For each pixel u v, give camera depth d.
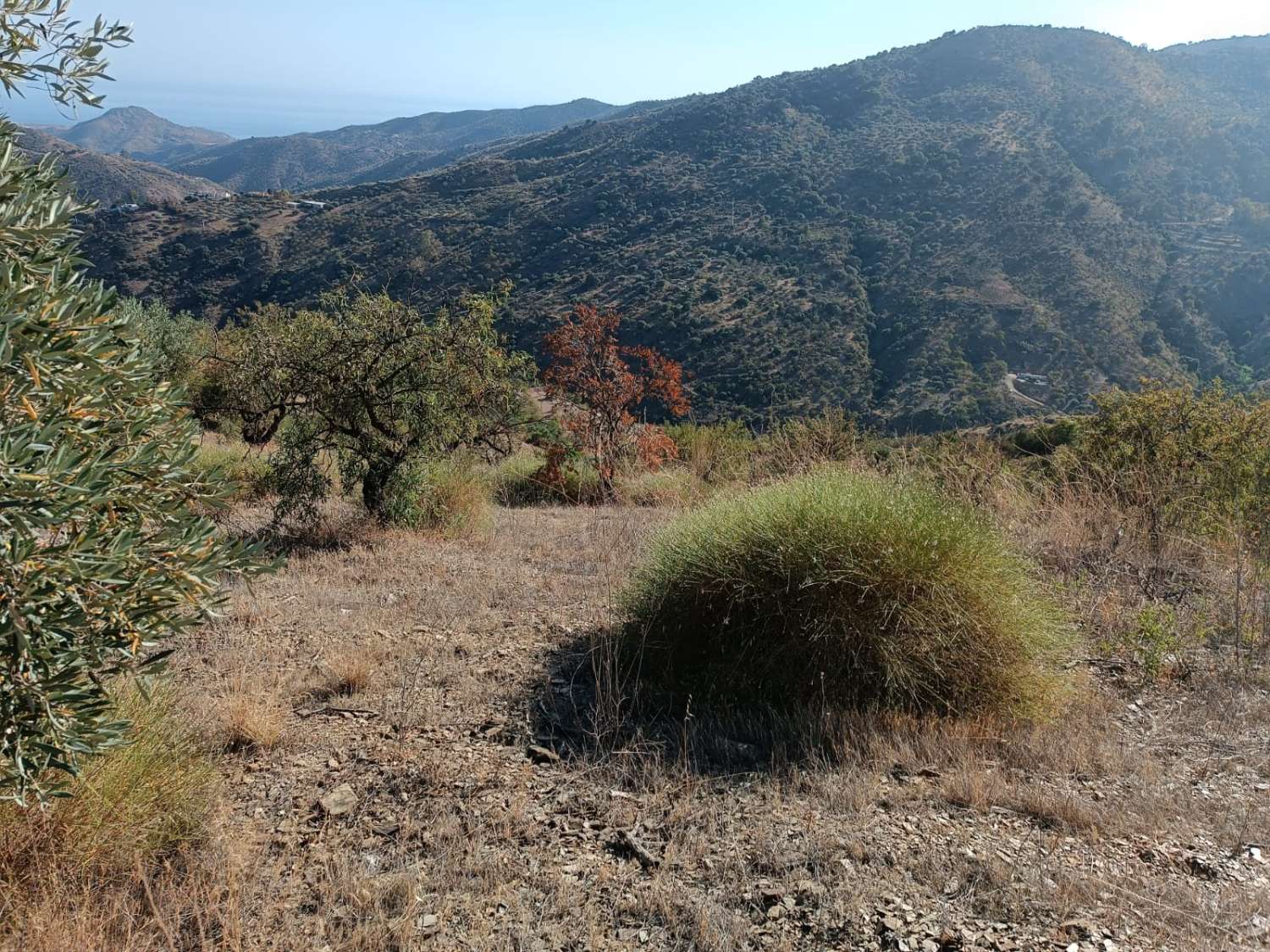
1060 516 6.62
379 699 3.93
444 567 6.62
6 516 1.67
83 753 2.00
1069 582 5.54
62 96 2.31
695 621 4.16
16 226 1.92
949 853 2.67
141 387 2.22
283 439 7.98
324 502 8.29
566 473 11.80
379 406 8.00
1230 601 5.27
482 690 4.04
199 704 3.69
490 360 8.49
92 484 1.79
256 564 2.39
